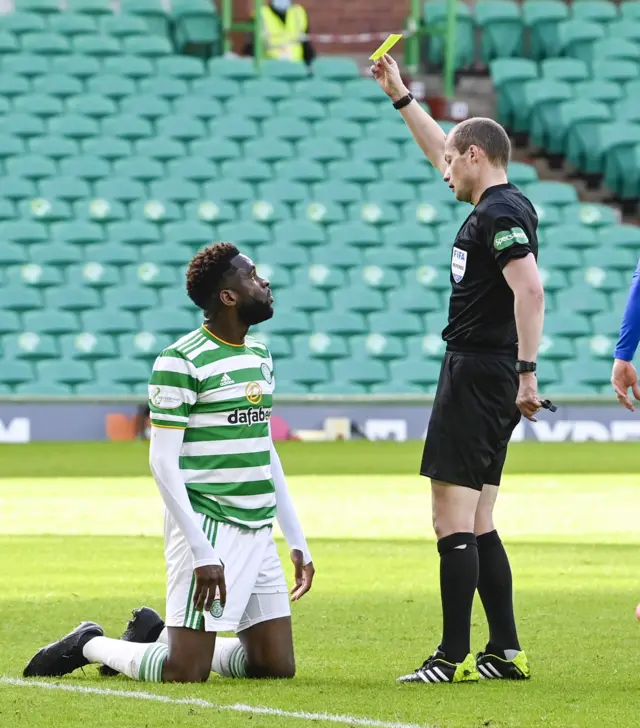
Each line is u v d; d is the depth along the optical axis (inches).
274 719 664.4
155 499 2057.1
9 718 668.1
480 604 1123.3
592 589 1203.9
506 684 778.8
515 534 1688.0
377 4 4197.8
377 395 3216.0
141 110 3750.0
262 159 3703.3
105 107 3713.1
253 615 796.0
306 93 3878.0
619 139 3782.0
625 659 866.8
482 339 797.2
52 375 3149.6
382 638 944.9
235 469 783.7
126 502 2014.0
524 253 772.6
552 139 3885.3
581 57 4055.1
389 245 3553.2
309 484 2314.2
